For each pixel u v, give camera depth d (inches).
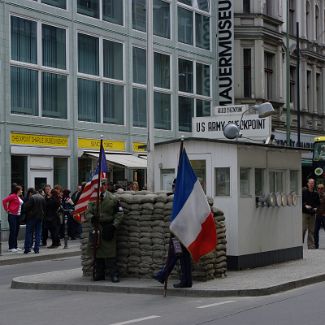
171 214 488.1
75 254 831.7
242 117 802.2
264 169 622.2
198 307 423.2
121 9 1190.3
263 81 1566.2
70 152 1064.8
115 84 1167.6
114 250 518.0
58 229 871.1
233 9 1408.7
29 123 994.7
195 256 469.4
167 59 1289.4
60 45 1063.0
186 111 1330.0
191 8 1348.4
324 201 811.4
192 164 598.2
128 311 414.9
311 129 1859.0
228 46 1403.8
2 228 948.0
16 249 815.7
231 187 577.3
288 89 1416.1
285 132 1688.0
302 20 1825.8
